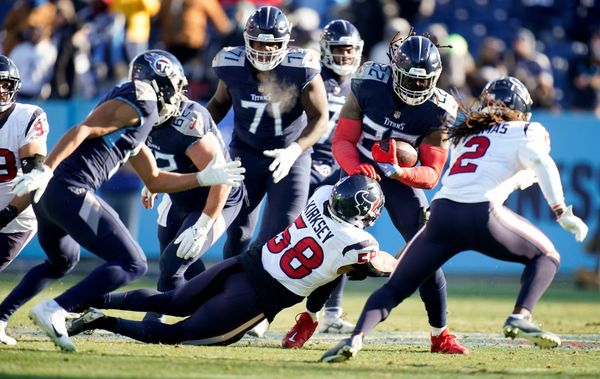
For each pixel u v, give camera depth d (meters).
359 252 18.80
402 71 21.22
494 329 26.66
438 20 51.50
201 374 16.09
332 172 27.30
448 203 18.14
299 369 17.16
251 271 19.23
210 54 44.53
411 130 22.19
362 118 22.70
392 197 22.41
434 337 21.12
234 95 24.53
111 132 18.16
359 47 26.77
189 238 20.75
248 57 23.89
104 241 18.38
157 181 19.56
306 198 24.81
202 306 19.45
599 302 35.38
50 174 17.61
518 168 18.28
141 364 17.08
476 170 18.17
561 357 20.41
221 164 19.52
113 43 44.66
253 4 47.44
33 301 29.61
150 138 21.08
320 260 18.92
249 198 25.03
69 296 18.20
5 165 20.72
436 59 21.23
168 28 44.19
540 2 52.19
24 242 21.42
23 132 20.64
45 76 42.62
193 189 21.92
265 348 21.00
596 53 48.66
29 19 42.31
